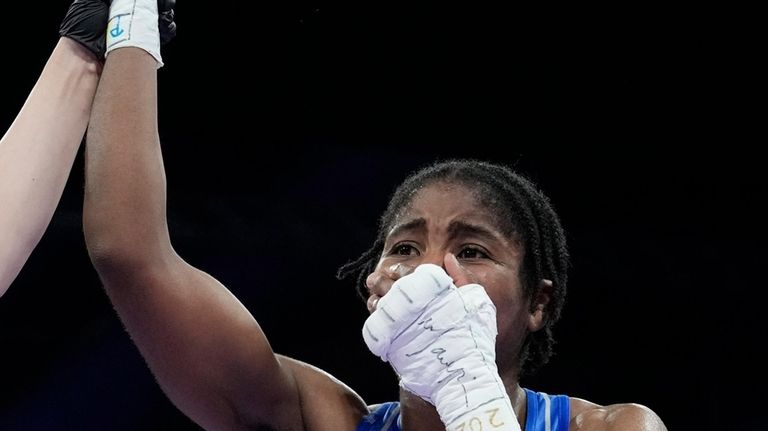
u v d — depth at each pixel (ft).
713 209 30.68
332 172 29.04
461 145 29.86
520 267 9.95
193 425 28.53
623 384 30.04
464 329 8.61
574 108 29.45
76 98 10.18
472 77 28.53
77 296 28.07
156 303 9.50
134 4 10.23
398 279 9.23
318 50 26.94
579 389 29.89
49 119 10.00
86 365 28.30
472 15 27.02
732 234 30.53
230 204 27.94
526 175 30.22
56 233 26.76
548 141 30.07
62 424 27.99
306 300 28.66
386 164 29.37
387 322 8.59
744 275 29.73
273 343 28.84
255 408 10.09
